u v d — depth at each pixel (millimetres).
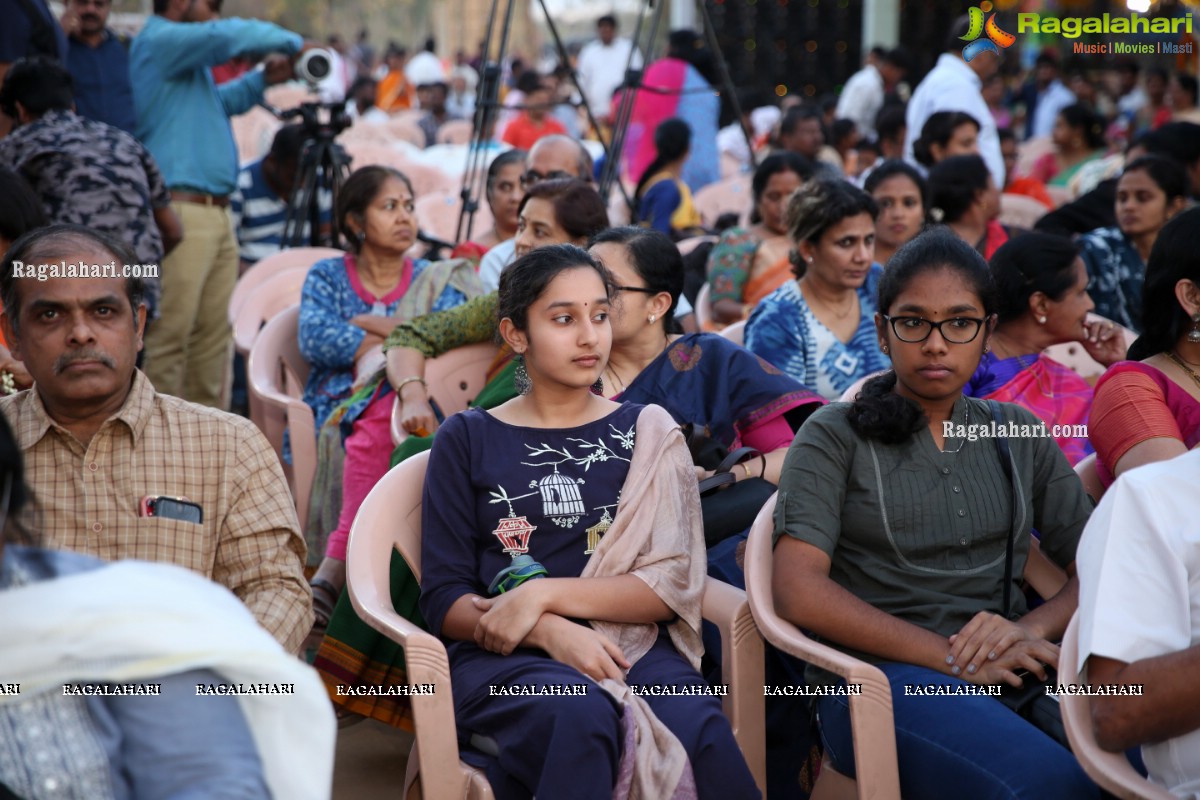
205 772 1471
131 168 4645
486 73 5895
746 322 3971
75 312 2127
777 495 2559
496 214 4922
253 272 5125
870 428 2494
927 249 2498
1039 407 3273
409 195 4277
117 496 2246
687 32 9797
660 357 3164
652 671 2432
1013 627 2373
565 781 2166
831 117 12094
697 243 5891
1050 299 3275
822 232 3721
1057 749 2197
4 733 1454
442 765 2275
